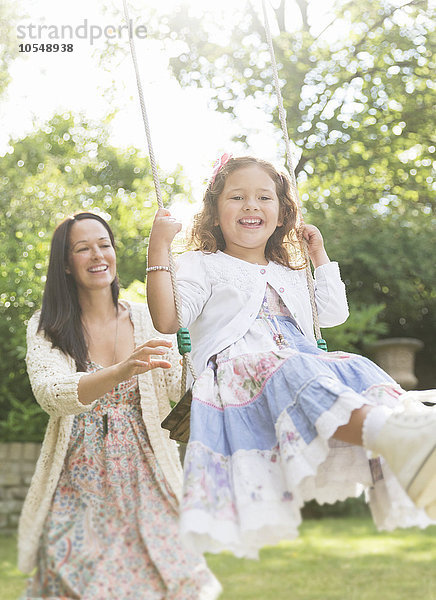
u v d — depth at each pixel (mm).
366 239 12461
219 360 2699
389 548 7273
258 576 6000
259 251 3084
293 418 2377
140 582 2754
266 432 2490
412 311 13094
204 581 2844
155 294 2777
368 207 12758
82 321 3281
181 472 3102
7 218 12266
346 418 2262
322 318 3271
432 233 12766
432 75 12266
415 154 12734
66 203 12648
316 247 3357
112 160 14602
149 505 2930
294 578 5898
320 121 11938
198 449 2402
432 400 2484
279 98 3389
